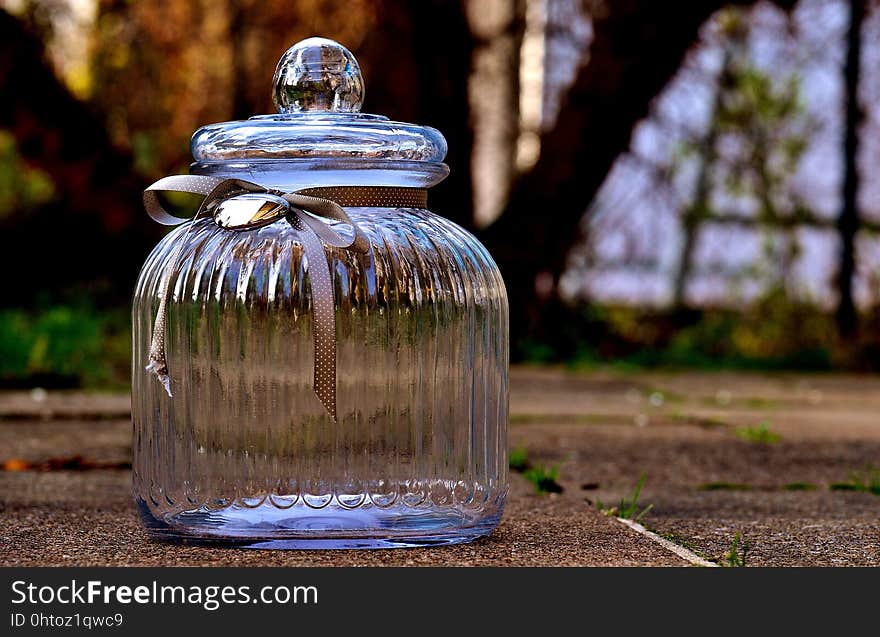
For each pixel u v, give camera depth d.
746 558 2.12
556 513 2.59
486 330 2.19
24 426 4.50
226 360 2.07
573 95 7.41
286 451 2.05
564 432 4.43
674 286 8.87
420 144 2.20
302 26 7.86
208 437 2.08
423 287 2.10
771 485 3.19
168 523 2.13
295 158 2.12
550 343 8.42
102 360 7.11
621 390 6.43
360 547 2.08
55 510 2.61
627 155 8.33
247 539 2.08
